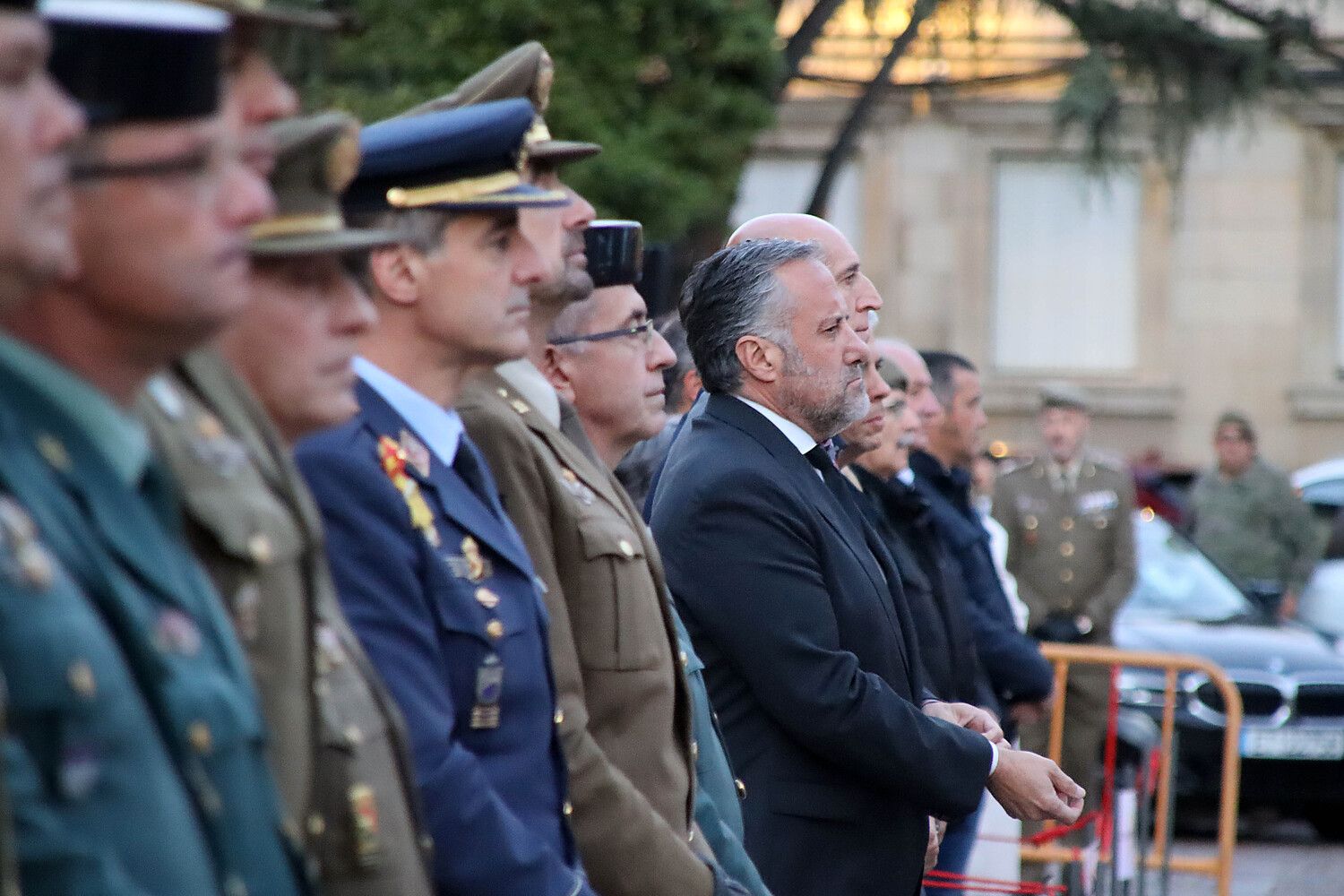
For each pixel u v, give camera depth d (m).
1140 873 17.89
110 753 4.39
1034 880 17.17
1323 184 54.94
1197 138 55.19
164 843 4.49
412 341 7.43
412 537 7.07
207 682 4.84
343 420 6.32
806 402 11.06
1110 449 55.91
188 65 4.81
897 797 10.74
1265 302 55.34
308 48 6.35
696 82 26.67
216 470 5.55
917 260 55.97
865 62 52.31
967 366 19.31
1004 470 25.75
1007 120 55.44
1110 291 55.97
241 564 5.54
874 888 10.62
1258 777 24.19
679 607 10.52
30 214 4.33
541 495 8.44
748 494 10.51
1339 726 24.22
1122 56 35.19
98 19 4.71
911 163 55.75
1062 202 55.88
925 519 14.76
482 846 6.80
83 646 4.36
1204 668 18.59
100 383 4.89
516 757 7.30
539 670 7.46
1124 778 17.20
